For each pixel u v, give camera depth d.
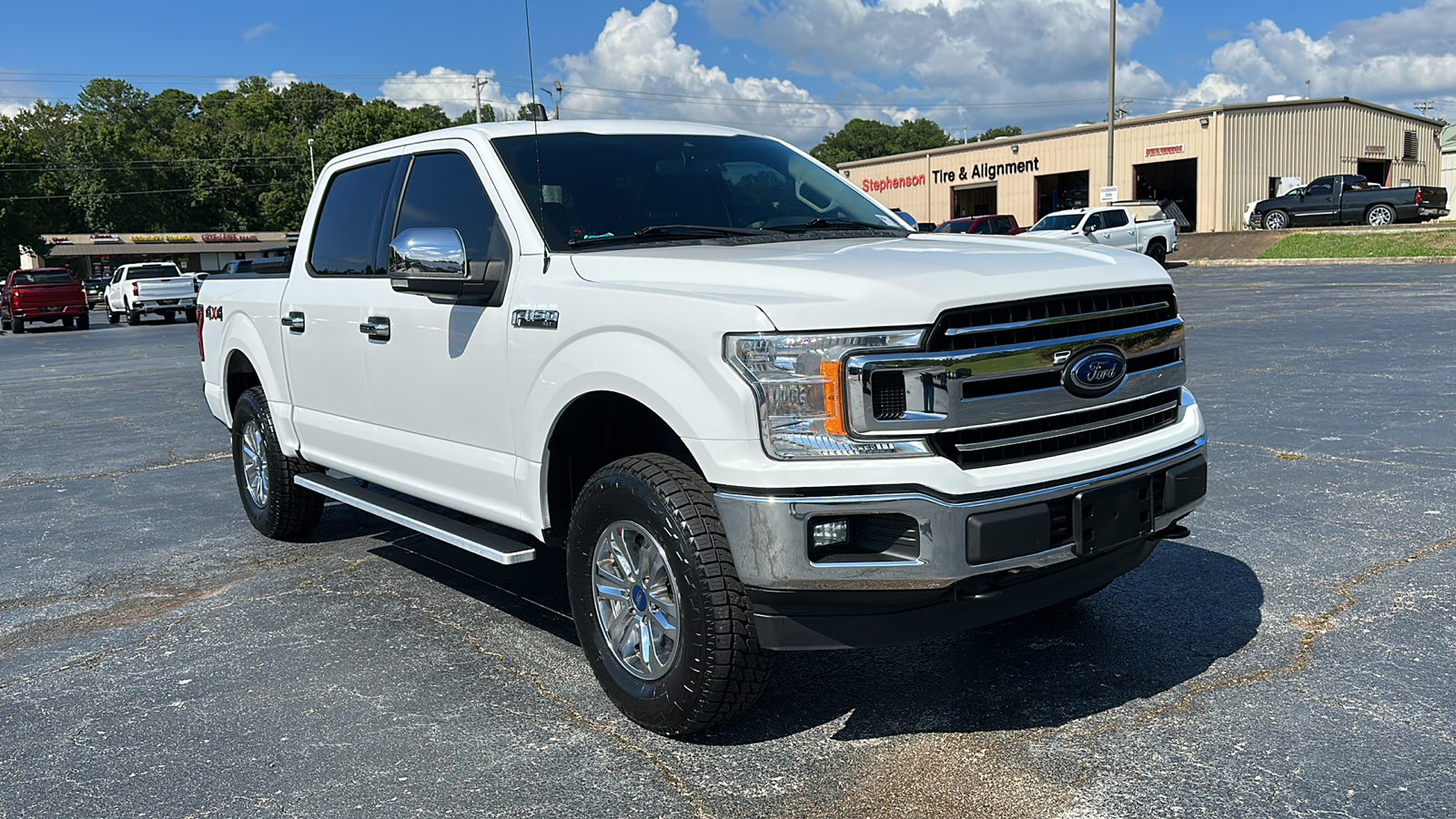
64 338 28.95
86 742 3.65
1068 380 3.28
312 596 5.18
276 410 5.73
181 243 92.56
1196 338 13.81
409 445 4.62
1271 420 8.25
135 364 18.89
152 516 7.02
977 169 49.72
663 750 3.42
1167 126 41.91
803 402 3.05
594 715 3.71
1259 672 3.80
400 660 4.29
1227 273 26.92
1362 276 22.92
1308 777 3.07
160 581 5.53
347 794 3.21
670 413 3.25
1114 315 3.42
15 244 84.69
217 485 7.96
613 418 3.84
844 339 3.03
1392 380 9.78
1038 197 47.91
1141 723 3.46
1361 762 3.14
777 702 3.75
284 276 5.74
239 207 110.94
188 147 109.75
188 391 14.05
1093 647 4.12
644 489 3.35
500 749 3.47
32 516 7.16
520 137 4.40
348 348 4.97
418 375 4.49
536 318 3.81
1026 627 4.36
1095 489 3.27
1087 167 44.97
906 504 3.02
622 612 3.60
